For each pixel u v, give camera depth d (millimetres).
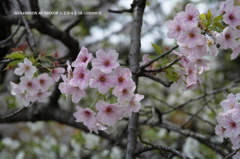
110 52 1792
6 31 3928
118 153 5023
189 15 1919
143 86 6316
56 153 5453
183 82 2309
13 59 2316
